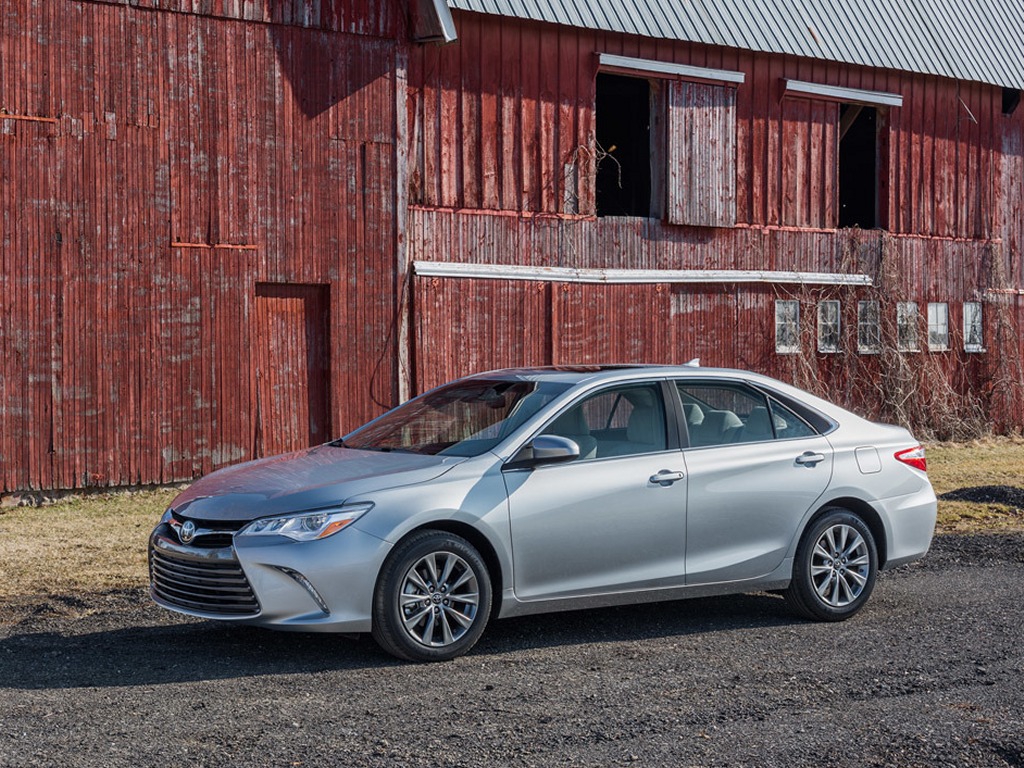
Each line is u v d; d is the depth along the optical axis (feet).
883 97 69.51
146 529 36.94
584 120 58.44
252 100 47.55
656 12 60.29
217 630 23.18
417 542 20.51
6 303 42.50
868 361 69.97
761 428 24.73
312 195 49.08
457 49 54.34
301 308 49.39
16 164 42.63
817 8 67.97
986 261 75.72
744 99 64.13
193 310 46.24
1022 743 16.38
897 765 15.49
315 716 17.38
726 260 63.67
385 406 51.16
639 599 22.84
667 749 16.01
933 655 21.57
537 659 21.02
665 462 23.12
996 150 76.02
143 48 45.14
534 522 21.52
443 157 53.93
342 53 49.78
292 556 19.88
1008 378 75.97
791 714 17.66
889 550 25.61
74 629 23.38
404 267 51.60
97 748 15.88
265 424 48.21
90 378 44.06
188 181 46.11
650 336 60.44
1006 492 44.06
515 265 55.98
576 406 22.85
